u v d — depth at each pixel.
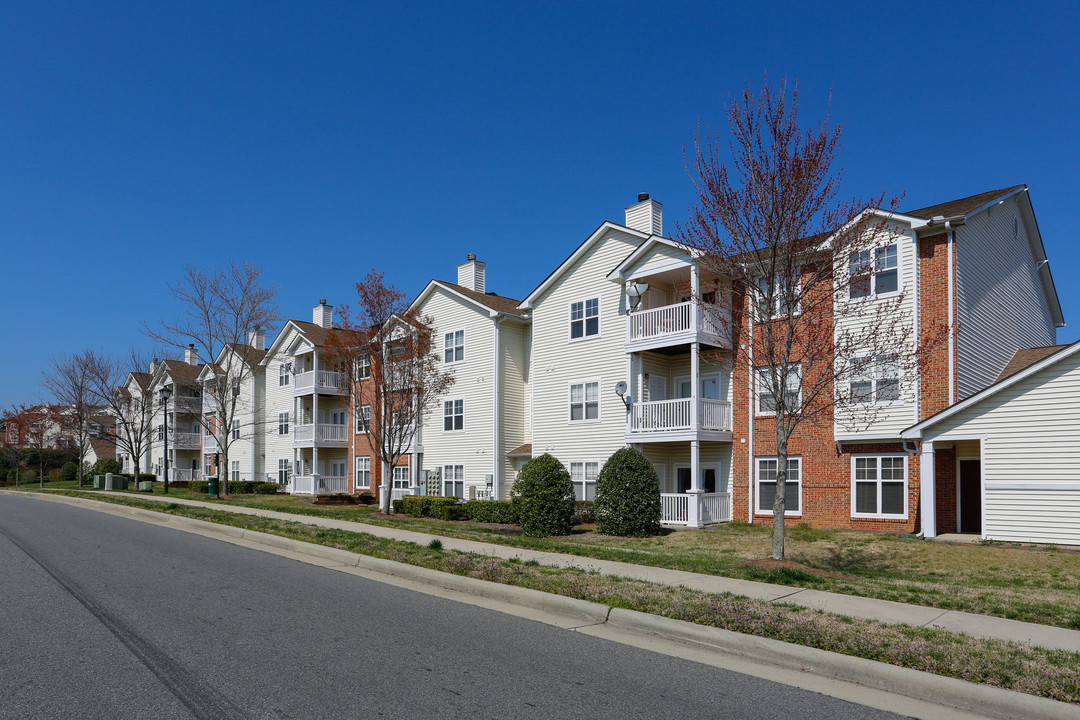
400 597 10.19
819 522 20.05
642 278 23.91
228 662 6.76
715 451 22.95
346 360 24.95
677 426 21.94
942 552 15.12
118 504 26.69
